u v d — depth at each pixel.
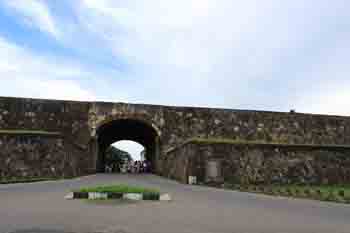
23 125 23.91
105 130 30.27
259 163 18.73
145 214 6.99
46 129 24.20
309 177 19.30
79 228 5.57
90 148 24.67
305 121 27.30
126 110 25.34
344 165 19.98
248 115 26.62
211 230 5.66
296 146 19.56
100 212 7.08
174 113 25.88
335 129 27.70
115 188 9.88
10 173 17.00
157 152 25.91
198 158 17.58
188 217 6.80
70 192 10.09
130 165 37.38
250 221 6.58
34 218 6.34
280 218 7.04
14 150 17.28
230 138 26.00
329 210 8.54
